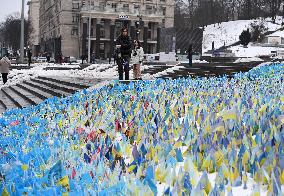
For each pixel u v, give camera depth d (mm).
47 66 47469
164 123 7457
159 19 94312
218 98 9609
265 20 109625
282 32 91938
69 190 4938
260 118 6809
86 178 5148
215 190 4277
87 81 23781
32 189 4863
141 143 6352
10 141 8680
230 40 105000
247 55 61312
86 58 75750
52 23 107000
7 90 29203
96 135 7562
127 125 8086
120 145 6637
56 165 5512
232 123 6309
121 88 13805
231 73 23422
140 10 93000
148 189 4461
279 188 4211
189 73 25219
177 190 4422
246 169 5293
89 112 10367
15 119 12289
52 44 103688
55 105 13078
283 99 8289
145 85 13703
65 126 9336
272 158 5035
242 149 5340
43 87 24766
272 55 40656
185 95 10844
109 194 4578
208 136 6059
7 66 32875
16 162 6172
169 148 5922
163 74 27734
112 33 90875
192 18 141000
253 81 13281
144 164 5477
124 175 5531
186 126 7094
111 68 38344
